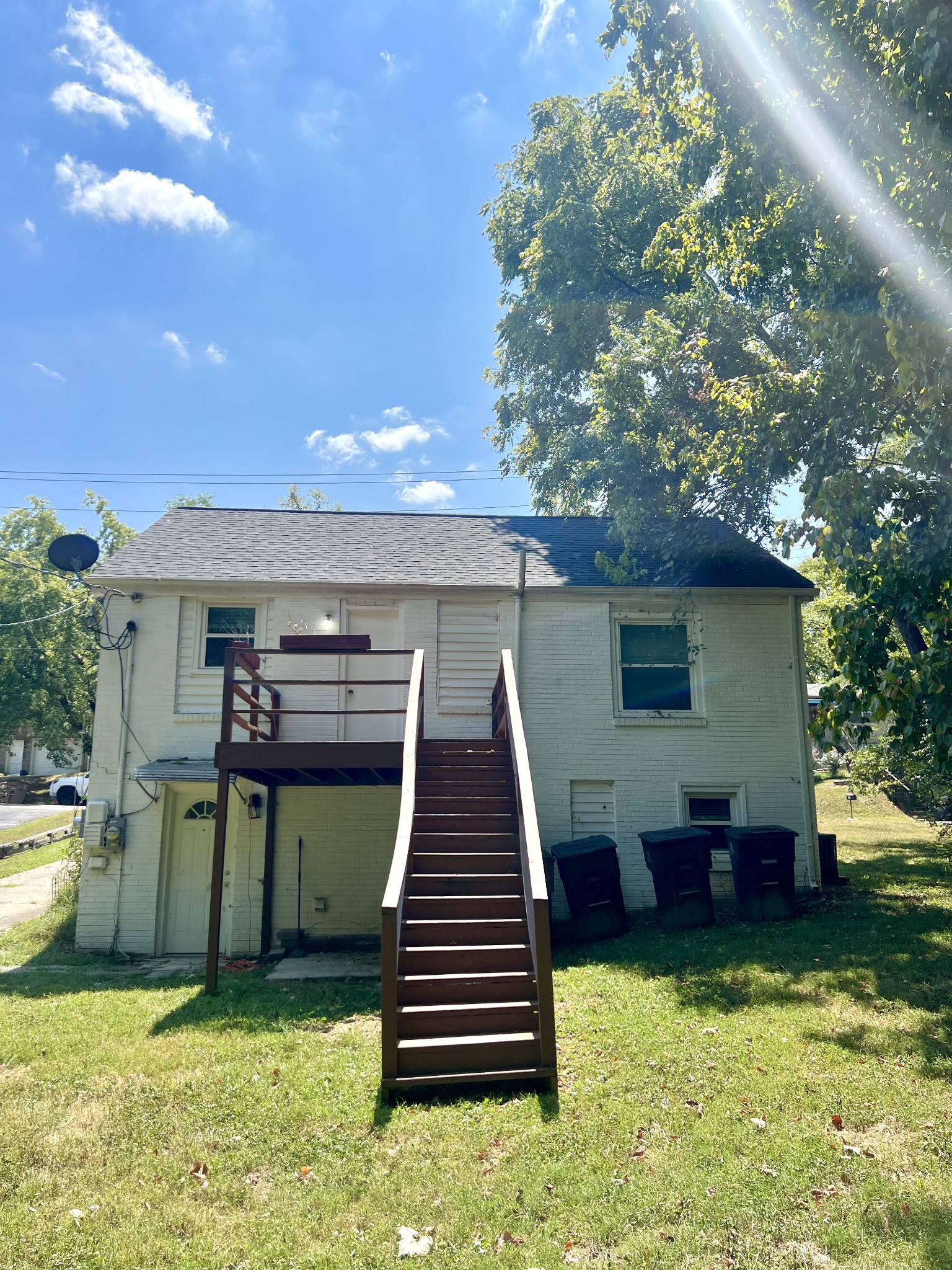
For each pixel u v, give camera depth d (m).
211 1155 4.61
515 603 12.66
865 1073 5.34
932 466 6.64
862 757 14.28
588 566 13.41
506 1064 5.56
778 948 8.73
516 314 17.27
